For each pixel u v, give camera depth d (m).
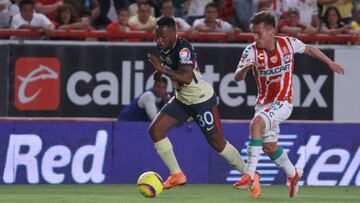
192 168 31.58
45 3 40.59
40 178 30.95
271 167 31.70
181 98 25.08
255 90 37.69
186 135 31.53
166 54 24.31
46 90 36.81
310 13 41.34
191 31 37.56
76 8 40.34
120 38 37.44
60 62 36.78
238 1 40.91
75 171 31.14
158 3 41.34
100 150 31.27
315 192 28.66
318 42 39.41
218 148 25.83
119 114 37.16
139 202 23.86
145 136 31.52
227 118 37.69
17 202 23.94
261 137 23.97
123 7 41.28
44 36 37.12
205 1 40.78
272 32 23.83
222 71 37.50
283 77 24.09
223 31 38.72
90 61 36.94
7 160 30.78
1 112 36.59
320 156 31.86
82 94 37.00
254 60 23.97
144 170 31.44
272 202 24.27
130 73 37.16
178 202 23.92
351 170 31.95
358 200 25.66
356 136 31.95
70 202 23.91
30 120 30.89
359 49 38.38
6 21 39.16
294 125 31.77
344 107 38.44
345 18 42.75
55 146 31.02
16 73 36.59
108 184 31.08
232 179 31.72
